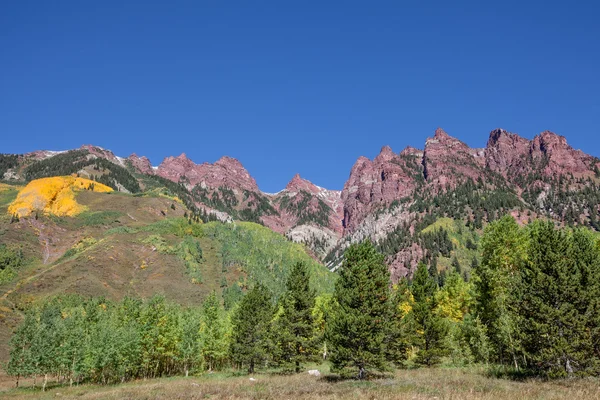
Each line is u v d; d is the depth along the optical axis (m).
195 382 43.25
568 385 24.88
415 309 49.72
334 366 34.34
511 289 32.91
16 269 116.50
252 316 52.00
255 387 33.72
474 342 42.19
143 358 51.28
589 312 28.56
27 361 49.22
